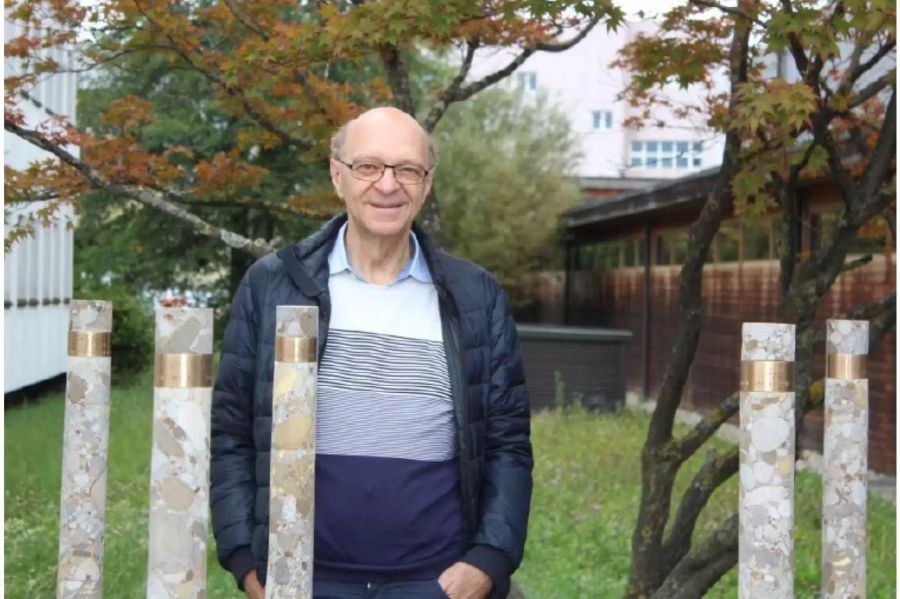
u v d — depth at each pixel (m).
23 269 14.88
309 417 2.13
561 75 34.25
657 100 6.26
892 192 4.71
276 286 2.81
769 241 13.75
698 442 5.27
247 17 5.16
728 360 15.13
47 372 16.70
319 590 2.75
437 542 2.79
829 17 4.25
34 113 13.77
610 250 21.59
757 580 2.16
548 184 25.33
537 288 26.28
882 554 7.39
